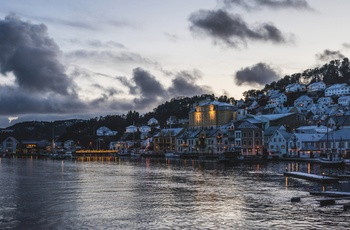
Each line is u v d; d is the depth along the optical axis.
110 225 42.47
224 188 69.50
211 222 43.34
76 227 41.72
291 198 55.66
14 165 157.88
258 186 71.94
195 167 128.38
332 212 47.31
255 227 41.25
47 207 51.91
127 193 64.44
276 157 163.75
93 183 79.50
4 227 41.66
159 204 53.94
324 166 123.25
